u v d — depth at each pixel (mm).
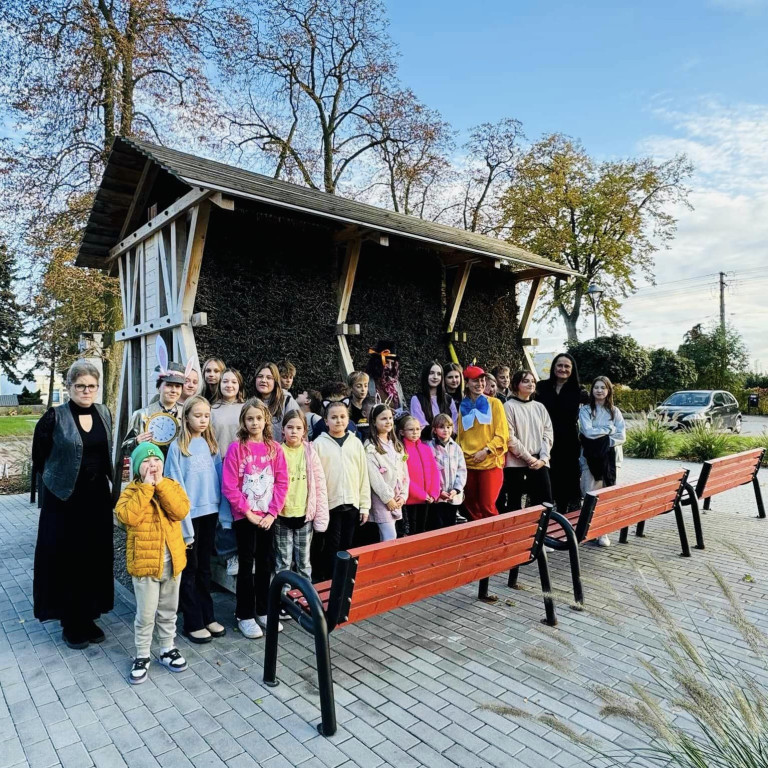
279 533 3736
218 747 2498
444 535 3006
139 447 3143
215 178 4762
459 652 3396
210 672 3160
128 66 12438
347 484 3951
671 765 2299
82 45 11758
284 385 4902
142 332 6020
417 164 19719
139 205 6207
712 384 29328
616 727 2602
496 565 3525
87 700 2900
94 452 3578
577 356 23219
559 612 3988
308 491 3729
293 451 3752
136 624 3113
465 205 23016
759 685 2908
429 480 4535
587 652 3367
